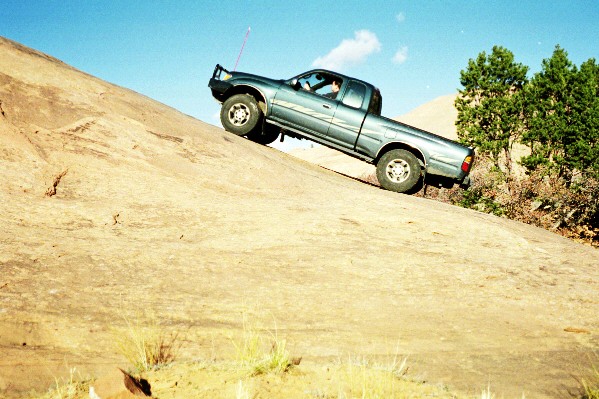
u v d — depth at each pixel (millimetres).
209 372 1814
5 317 2125
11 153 3973
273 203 4789
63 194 3861
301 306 2730
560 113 15203
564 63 15773
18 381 1670
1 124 4199
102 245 3230
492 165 15602
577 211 12516
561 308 2912
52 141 4391
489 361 2090
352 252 3754
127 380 1553
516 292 3166
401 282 3248
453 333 2447
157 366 1864
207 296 2736
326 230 4180
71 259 2912
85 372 1794
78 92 5316
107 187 4172
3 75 4867
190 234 3744
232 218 4176
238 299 2746
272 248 3670
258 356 1987
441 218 4996
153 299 2598
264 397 1588
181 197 4395
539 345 2320
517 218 12445
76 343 2037
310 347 2172
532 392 1776
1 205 3387
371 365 1974
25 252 2869
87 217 3625
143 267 2998
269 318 2520
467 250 4145
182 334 2225
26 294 2396
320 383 1748
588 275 3658
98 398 1434
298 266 3379
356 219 4582
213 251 3471
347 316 2629
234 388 1655
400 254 3824
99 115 5121
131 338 2121
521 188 13055
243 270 3197
